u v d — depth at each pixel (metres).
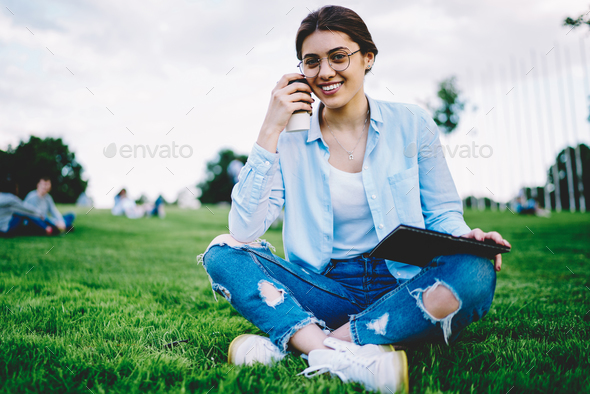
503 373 1.17
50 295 2.16
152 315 1.81
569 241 5.14
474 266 1.12
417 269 1.38
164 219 9.16
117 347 1.38
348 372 1.10
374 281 1.42
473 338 1.58
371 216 1.44
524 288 2.56
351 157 1.46
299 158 1.47
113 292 2.27
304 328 1.22
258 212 1.33
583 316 1.83
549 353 1.36
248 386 1.06
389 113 1.47
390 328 1.18
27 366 1.21
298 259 1.47
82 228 6.45
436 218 1.44
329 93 1.35
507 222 8.09
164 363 1.23
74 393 1.08
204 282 2.65
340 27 1.30
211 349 1.40
